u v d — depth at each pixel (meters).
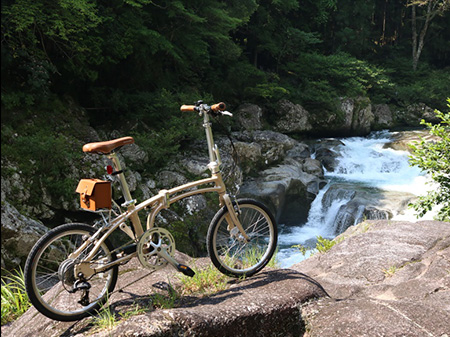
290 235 13.68
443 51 37.94
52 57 13.62
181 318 2.46
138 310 2.75
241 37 26.41
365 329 2.49
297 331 2.76
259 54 28.02
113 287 2.96
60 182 10.37
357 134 25.19
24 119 11.55
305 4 30.66
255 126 20.20
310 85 25.55
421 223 5.38
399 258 4.32
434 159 6.49
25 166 10.12
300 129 22.61
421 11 37.47
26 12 10.73
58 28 12.12
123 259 2.79
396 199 13.78
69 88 14.34
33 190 9.97
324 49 34.12
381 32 38.34
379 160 18.53
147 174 13.09
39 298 2.60
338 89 26.23
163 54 17.83
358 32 34.84
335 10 32.12
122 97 15.07
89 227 2.77
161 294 3.03
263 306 2.70
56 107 12.73
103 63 15.17
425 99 30.33
